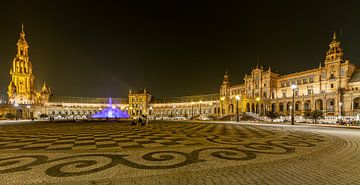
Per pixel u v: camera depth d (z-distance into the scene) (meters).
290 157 9.62
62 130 25.47
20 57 124.44
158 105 164.25
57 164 8.16
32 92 129.25
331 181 6.53
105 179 6.47
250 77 112.06
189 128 29.05
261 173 7.23
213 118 91.69
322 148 12.07
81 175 6.82
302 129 28.09
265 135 19.19
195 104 147.12
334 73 80.69
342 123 46.41
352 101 68.50
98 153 10.32
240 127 31.94
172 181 6.37
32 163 8.28
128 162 8.52
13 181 6.23
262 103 95.69
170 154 10.12
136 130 25.19
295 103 88.94
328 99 76.31
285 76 101.06
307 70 93.00
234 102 96.44
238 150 11.24
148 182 6.26
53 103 151.88
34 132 22.72
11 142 14.39
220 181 6.41
